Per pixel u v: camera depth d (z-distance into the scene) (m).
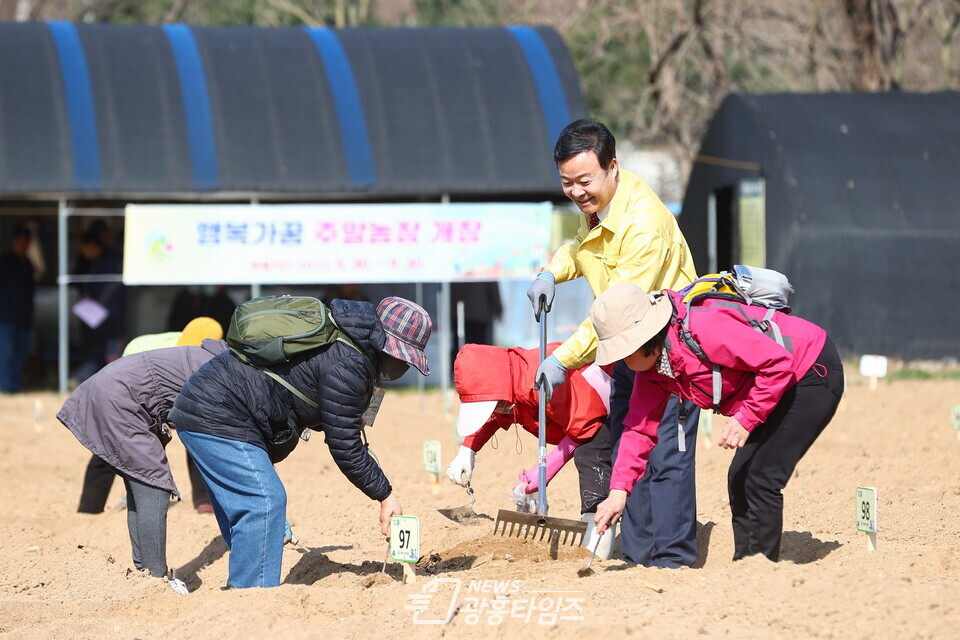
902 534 20.31
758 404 15.03
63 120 49.06
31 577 19.66
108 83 50.53
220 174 49.25
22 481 29.78
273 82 51.91
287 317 15.98
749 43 86.62
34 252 58.59
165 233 43.41
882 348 50.97
